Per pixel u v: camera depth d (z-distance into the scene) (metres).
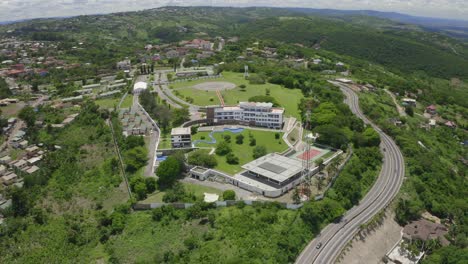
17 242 145.75
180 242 138.75
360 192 182.25
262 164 187.12
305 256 137.50
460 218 171.00
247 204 158.62
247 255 129.62
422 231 155.50
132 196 167.25
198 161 191.25
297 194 161.12
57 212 166.00
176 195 163.12
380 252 149.38
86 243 143.50
